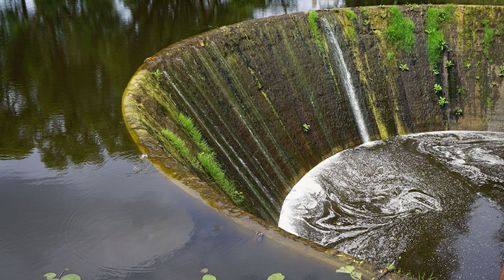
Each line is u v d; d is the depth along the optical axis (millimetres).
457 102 24922
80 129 12289
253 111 18906
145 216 8586
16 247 7773
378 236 15312
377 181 18781
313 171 19828
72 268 7297
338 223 16031
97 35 21938
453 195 17625
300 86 21422
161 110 14305
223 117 17359
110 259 7504
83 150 11133
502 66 24922
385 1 29016
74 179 9828
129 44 20766
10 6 26484
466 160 20594
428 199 17359
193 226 8297
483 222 15969
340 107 22578
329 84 22562
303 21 22719
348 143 22297
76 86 15656
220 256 7516
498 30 24938
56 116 13211
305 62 22078
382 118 23797
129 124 12391
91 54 19234
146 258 7516
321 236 15383
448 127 24703
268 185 17047
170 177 9922
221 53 19000
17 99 14477
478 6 25031
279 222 16141
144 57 19047
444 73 25062
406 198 17469
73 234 8094
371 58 24359
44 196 9242
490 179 18812
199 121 15859
